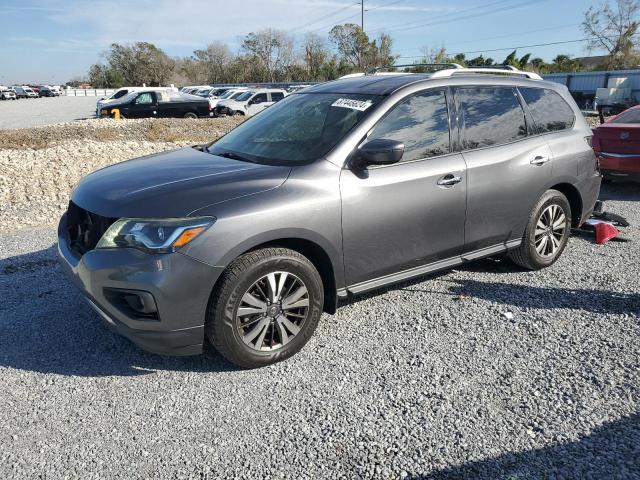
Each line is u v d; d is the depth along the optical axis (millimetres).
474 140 4344
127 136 17109
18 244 5941
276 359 3500
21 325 4055
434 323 4055
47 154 11852
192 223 3092
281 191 3363
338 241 3588
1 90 76875
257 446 2766
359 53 66375
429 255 4145
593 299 4441
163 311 3102
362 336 3881
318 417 2986
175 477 2561
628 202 8008
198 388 3287
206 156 4059
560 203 5023
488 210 4402
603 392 3152
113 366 3535
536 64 55781
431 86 4176
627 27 49906
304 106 4352
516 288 4695
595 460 2613
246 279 3248
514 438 2783
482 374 3373
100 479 2551
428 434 2828
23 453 2729
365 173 3680
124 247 3131
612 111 23266
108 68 94125
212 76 92562
